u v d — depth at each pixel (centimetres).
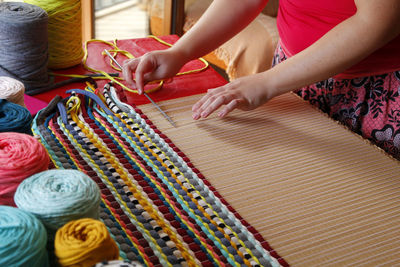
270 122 89
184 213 64
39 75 90
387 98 94
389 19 75
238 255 58
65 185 52
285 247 61
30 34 84
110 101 87
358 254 61
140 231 60
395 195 73
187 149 78
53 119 81
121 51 110
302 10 96
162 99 94
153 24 228
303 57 85
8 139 58
